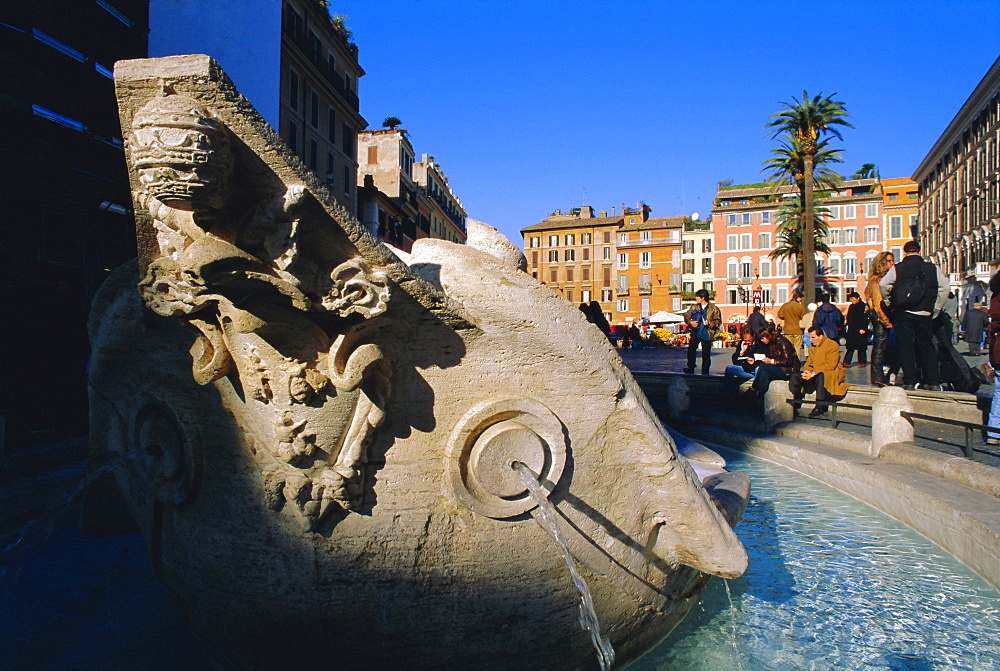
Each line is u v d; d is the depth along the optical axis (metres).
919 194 82.88
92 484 2.96
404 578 2.35
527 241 103.06
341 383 2.12
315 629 2.39
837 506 5.40
